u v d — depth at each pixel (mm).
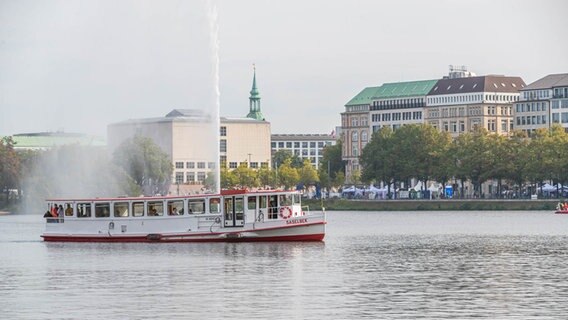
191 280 123312
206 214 173750
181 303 105250
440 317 96750
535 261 144625
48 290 116000
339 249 164750
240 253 155625
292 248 164250
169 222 175375
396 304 103938
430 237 199375
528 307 102000
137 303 105625
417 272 131000
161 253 156500
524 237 197250
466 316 97250
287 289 114875
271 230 172875
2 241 189625
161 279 124562
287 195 174500
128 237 177750
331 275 127875
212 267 136625
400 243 181500
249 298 108250
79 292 114062
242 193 172500
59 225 183875
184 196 174750
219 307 102688
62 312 100875
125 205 178500
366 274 128750
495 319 95750
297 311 100125
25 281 124625
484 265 139500
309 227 174125
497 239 191625
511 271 131625
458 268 135625
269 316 97750
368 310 100500
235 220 172875
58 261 147625
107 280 124250
